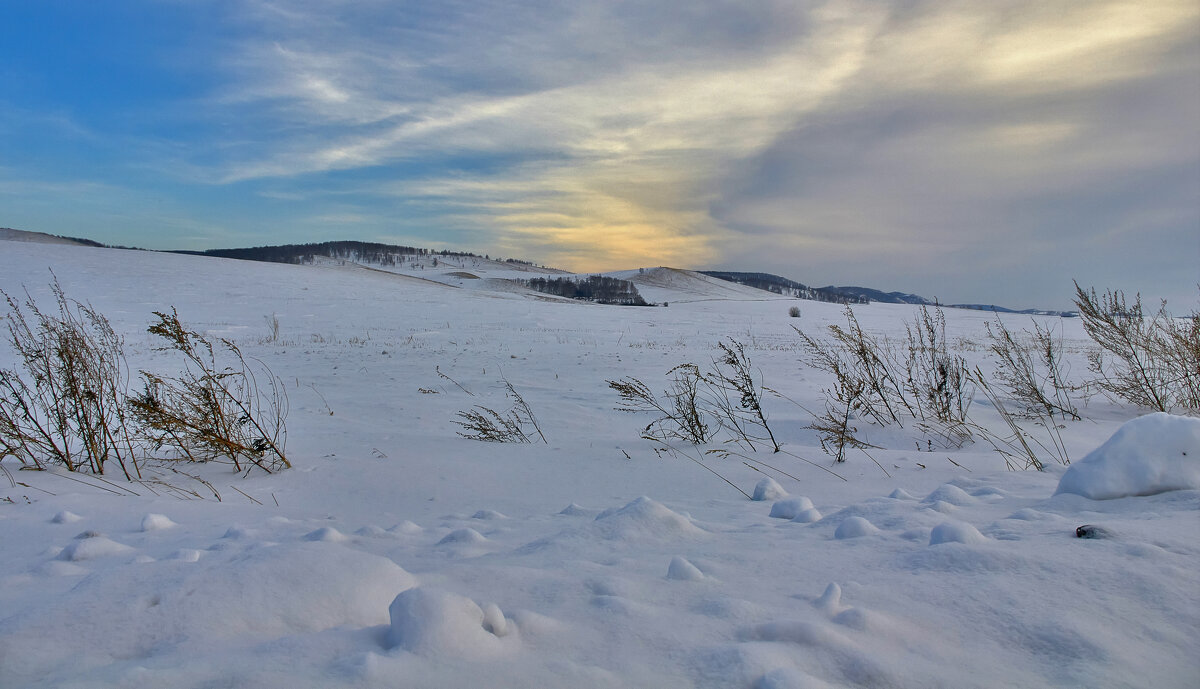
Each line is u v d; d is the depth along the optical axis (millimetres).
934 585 1896
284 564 1879
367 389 11117
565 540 2732
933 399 7211
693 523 3164
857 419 7332
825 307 65375
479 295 55781
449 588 1993
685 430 6785
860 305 70500
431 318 33656
